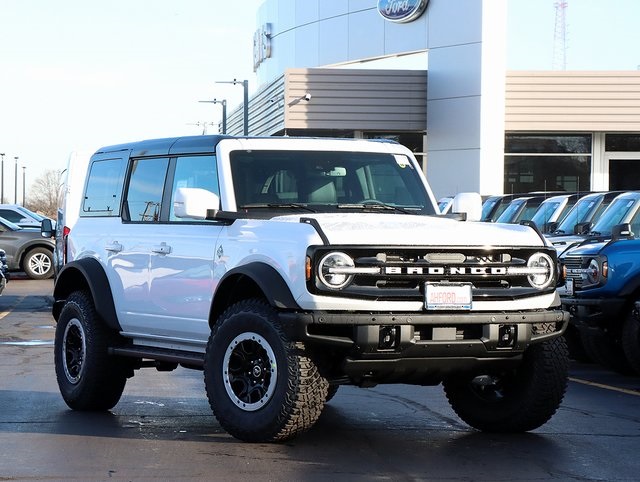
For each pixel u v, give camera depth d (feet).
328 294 22.97
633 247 37.96
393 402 31.63
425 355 23.62
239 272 24.34
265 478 21.21
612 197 50.85
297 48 148.56
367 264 23.11
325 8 140.26
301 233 23.57
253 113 155.94
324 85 120.37
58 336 30.76
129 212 29.84
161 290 27.58
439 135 121.49
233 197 26.71
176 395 32.81
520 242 24.68
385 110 121.29
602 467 22.49
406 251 23.48
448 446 24.71
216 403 24.61
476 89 118.21
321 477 21.34
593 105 118.93
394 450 24.16
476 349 23.86
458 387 26.89
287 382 23.20
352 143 28.73
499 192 118.93
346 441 25.20
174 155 28.76
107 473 21.61
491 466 22.52
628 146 122.62
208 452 23.71
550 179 122.83
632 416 29.35
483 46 117.60
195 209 25.63
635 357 36.99
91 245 30.89
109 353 29.09
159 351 27.89
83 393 29.55
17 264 97.19
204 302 26.08
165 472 21.71
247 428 24.00
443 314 23.54
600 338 38.78
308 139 28.37
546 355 25.31
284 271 23.53
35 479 21.08
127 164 30.50
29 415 28.99
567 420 28.60
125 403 31.22
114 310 29.37
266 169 27.37
